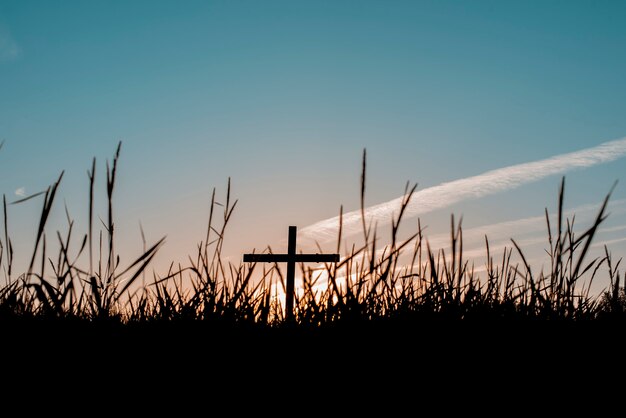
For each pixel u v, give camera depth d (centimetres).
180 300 248
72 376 198
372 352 217
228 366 208
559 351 236
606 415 204
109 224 214
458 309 245
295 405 197
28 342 203
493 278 295
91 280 199
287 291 238
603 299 308
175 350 213
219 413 192
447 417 199
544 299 255
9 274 229
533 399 210
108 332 211
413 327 233
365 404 201
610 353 243
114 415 186
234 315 231
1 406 184
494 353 227
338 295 216
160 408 190
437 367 217
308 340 221
